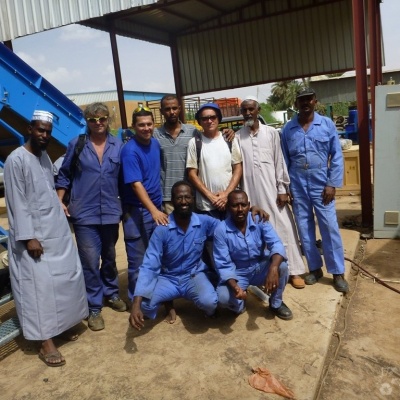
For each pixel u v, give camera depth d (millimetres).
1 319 3936
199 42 15008
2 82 5066
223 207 3654
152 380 2840
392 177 5457
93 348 3320
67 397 2744
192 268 3561
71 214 3613
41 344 3426
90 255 3625
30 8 7602
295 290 4090
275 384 2670
